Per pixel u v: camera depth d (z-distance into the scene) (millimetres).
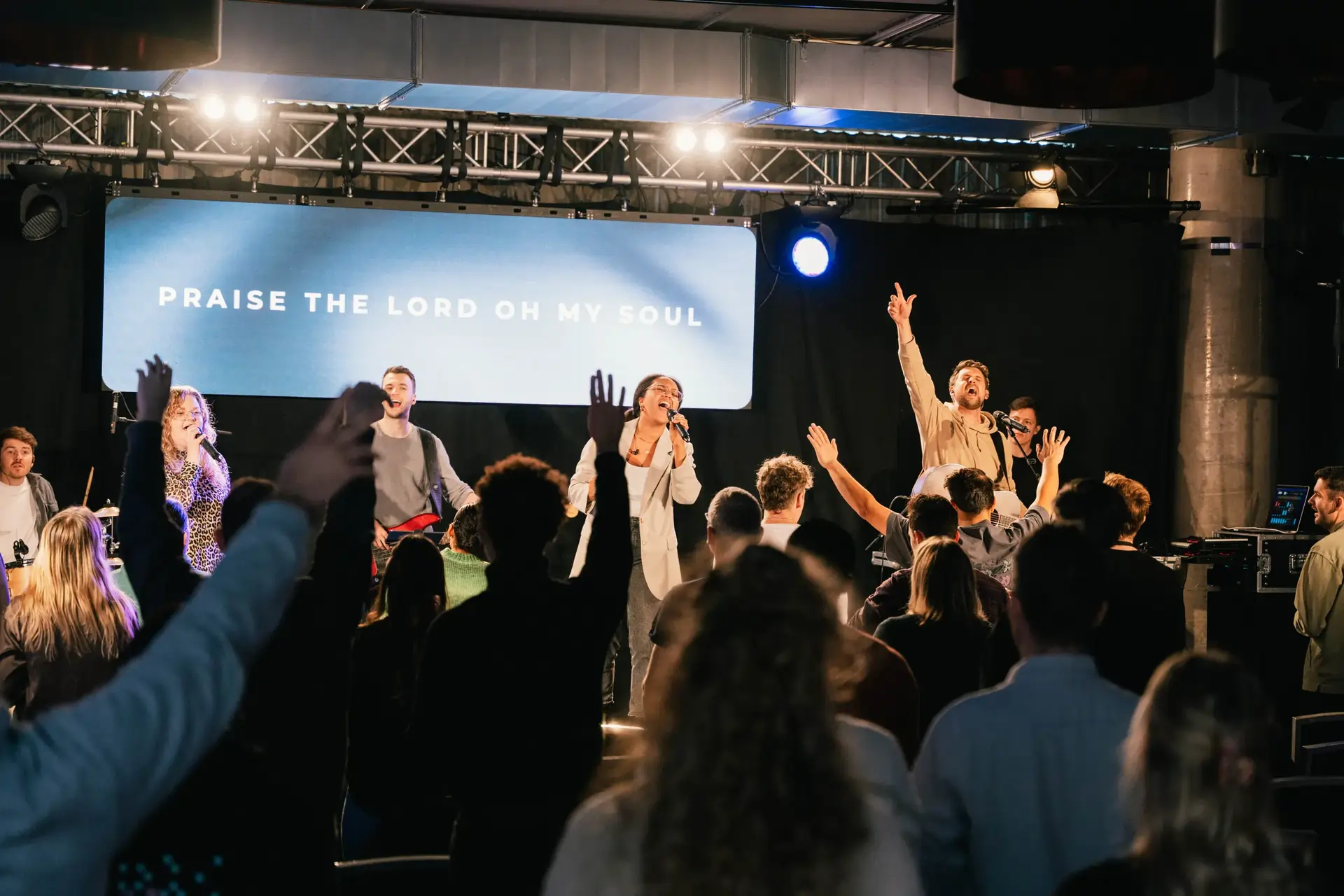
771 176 8250
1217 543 7656
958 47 3988
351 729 3043
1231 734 1354
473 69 6582
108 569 3785
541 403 7918
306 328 7668
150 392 2072
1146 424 8453
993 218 8586
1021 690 2035
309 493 1176
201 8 3648
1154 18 3723
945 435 8086
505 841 2291
